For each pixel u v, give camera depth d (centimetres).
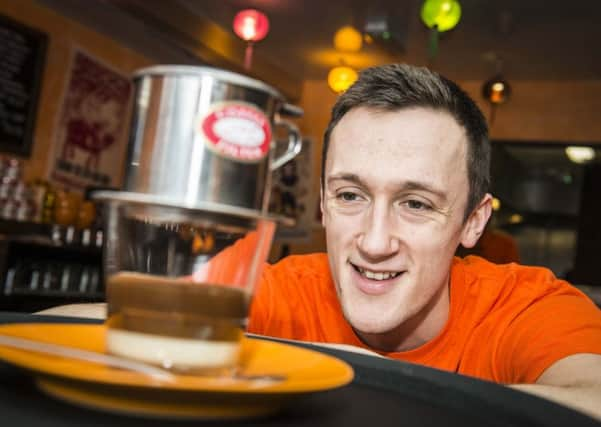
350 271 106
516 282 125
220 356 52
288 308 129
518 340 110
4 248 376
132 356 51
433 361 120
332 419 47
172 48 527
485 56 550
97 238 431
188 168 49
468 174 108
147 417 44
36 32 463
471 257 146
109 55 531
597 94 605
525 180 1030
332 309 127
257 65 588
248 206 51
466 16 470
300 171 675
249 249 52
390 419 47
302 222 670
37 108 468
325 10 480
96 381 42
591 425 47
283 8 484
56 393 47
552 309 112
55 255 427
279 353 63
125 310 51
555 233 1022
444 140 102
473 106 110
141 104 51
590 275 813
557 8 441
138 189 50
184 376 50
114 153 545
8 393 46
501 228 932
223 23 524
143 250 51
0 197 409
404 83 101
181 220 49
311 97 678
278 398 45
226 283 52
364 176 100
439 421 48
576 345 100
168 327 50
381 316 105
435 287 107
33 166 472
